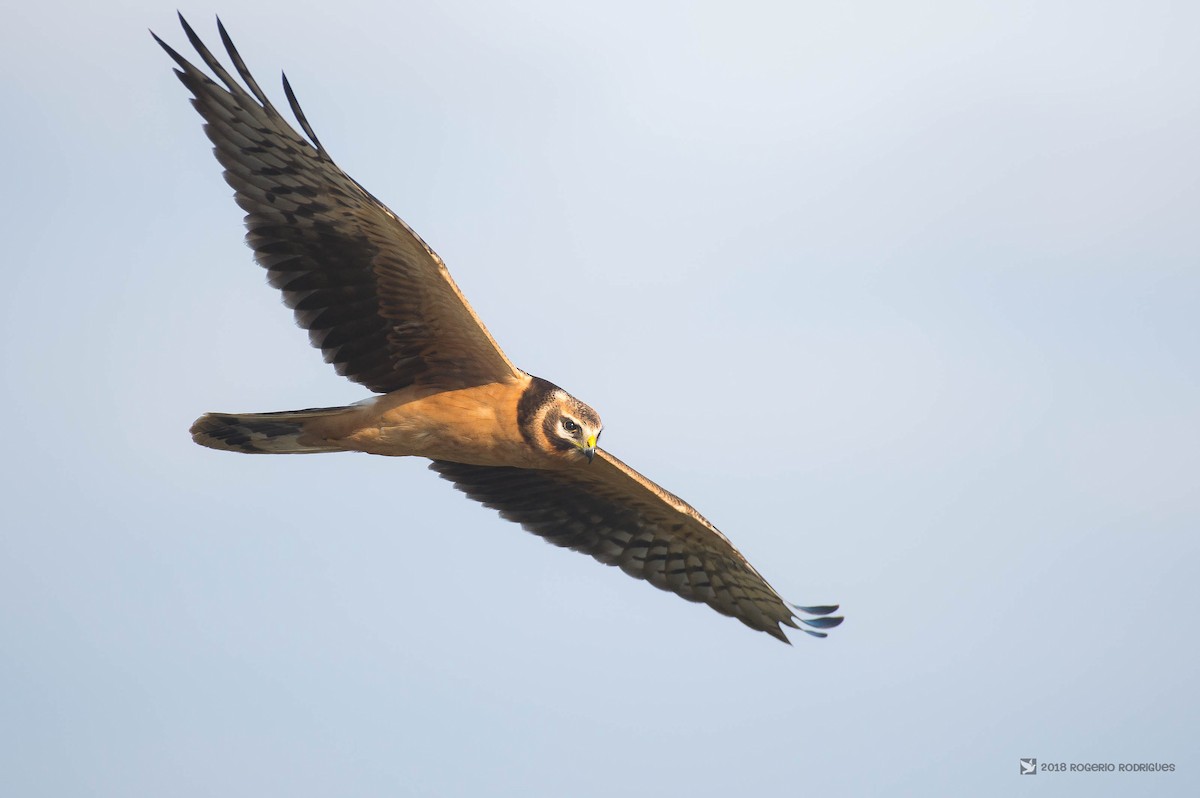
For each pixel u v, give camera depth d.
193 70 12.54
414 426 13.12
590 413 13.33
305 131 12.03
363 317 13.10
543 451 13.27
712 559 15.98
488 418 13.11
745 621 16.28
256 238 12.90
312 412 13.09
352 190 12.32
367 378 13.33
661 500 15.02
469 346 12.96
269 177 12.77
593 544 16.02
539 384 13.23
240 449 13.41
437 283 12.49
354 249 12.80
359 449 13.38
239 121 12.59
